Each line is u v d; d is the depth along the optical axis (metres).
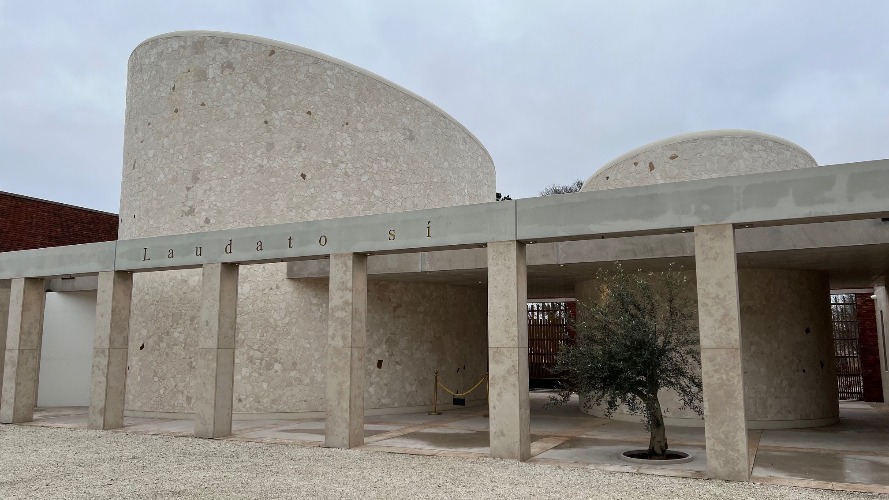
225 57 17.67
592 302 11.45
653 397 10.27
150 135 18.11
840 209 8.40
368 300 17.34
